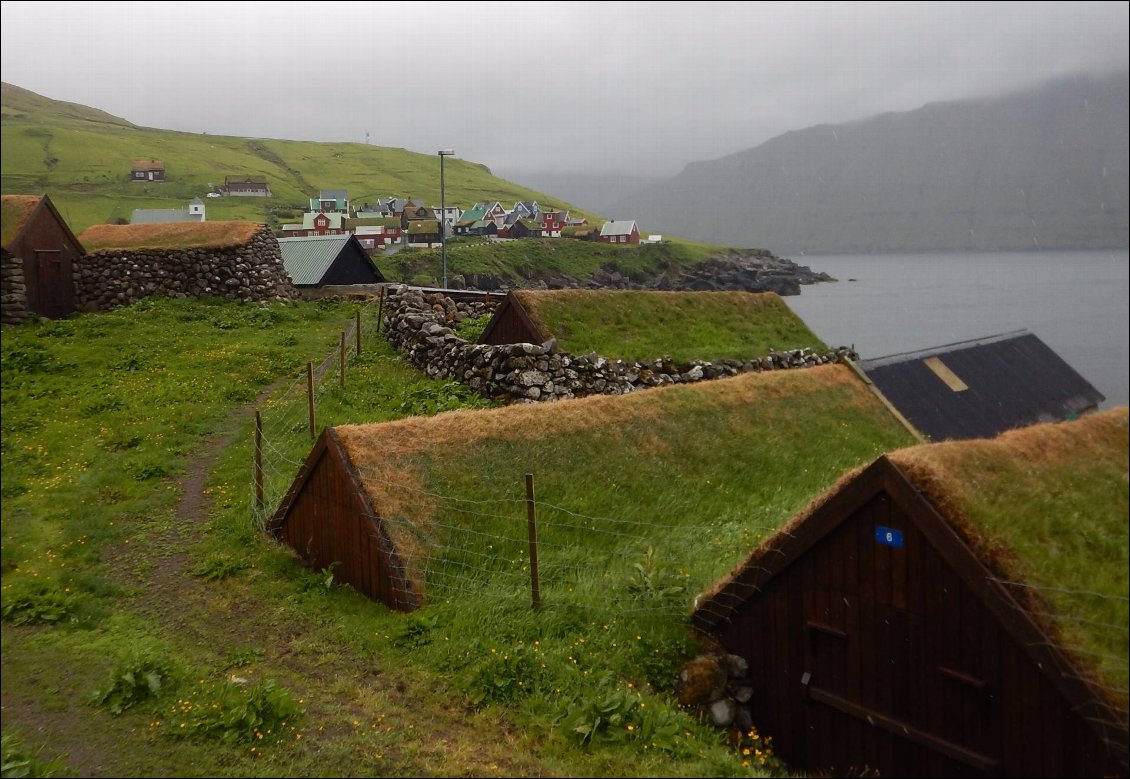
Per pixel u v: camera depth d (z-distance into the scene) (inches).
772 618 450.0
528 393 882.8
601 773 360.8
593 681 432.1
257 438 685.3
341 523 561.9
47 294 1301.7
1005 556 361.7
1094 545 381.7
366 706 406.0
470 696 421.1
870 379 1117.7
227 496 697.0
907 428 1029.2
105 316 1305.4
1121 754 320.2
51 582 530.9
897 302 5979.3
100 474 725.9
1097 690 329.4
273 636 483.2
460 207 7677.2
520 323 989.8
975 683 362.0
